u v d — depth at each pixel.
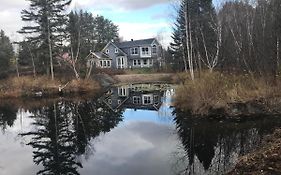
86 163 15.23
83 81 49.28
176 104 26.84
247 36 35.69
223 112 21.61
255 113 21.09
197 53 43.97
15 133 22.86
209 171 12.70
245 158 12.13
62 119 27.30
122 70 66.25
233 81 24.95
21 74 54.25
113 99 38.81
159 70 65.12
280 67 24.47
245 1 43.66
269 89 22.28
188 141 17.38
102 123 24.66
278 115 20.70
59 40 52.47
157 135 19.48
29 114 30.59
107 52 76.00
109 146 17.97
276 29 28.95
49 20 50.81
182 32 48.09
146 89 46.94
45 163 15.73
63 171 14.36
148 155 15.77
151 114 27.05
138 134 20.17
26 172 14.59
